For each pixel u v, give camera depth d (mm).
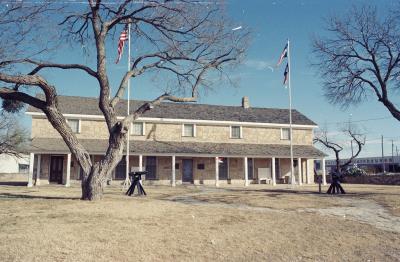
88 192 15609
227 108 41938
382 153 71812
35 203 14008
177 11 17297
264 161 38750
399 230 11773
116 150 15836
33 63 15781
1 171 55469
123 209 13125
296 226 11742
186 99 18203
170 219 11797
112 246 8516
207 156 35219
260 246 9461
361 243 10211
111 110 16328
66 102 35812
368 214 14531
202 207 14992
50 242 8406
